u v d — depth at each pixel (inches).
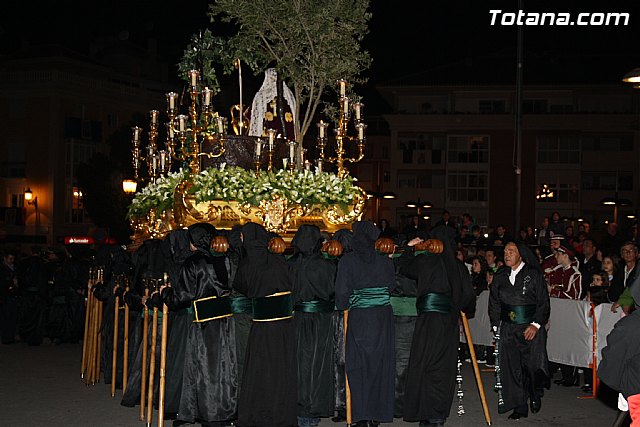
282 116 534.9
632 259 449.7
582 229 712.4
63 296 694.5
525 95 1951.3
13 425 375.2
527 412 394.9
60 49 2087.8
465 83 1964.8
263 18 607.2
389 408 361.7
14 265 767.7
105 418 390.3
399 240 426.0
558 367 533.3
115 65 2299.5
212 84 556.1
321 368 372.5
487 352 573.0
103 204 1788.9
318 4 631.8
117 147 1823.3
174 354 372.2
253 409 350.0
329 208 463.5
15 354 633.0
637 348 219.9
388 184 2551.7
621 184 1916.8
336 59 627.2
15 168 1990.7
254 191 439.2
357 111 496.7
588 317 461.4
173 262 389.4
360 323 361.1
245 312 379.2
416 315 385.7
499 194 1958.7
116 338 444.5
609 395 441.7
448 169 1979.6
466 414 409.4
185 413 355.9
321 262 375.9
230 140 484.1
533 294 393.4
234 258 373.1
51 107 1962.4
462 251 645.3
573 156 1925.4
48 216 1963.6
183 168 490.9
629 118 1889.8
